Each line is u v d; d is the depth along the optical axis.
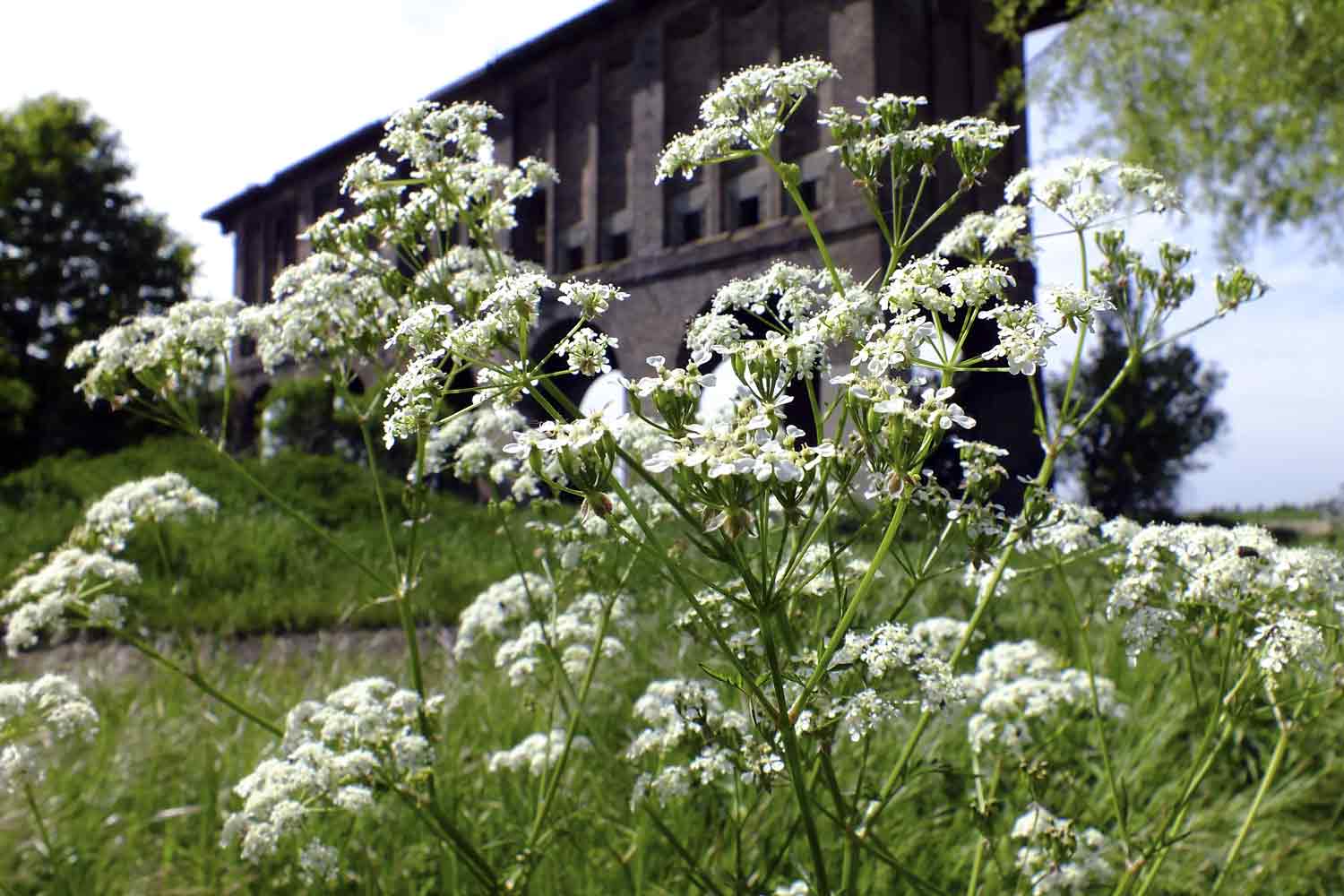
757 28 19.86
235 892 3.65
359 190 3.36
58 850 3.66
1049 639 5.54
